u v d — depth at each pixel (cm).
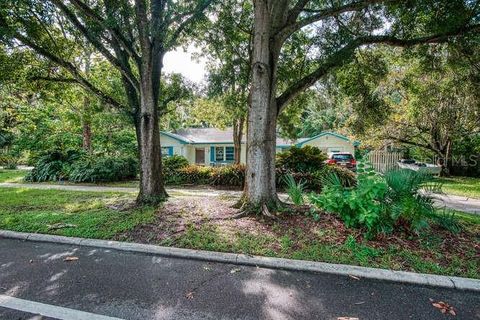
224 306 288
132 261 402
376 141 1889
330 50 792
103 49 714
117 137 1978
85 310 281
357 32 804
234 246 433
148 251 433
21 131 2195
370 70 873
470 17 644
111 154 1812
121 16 669
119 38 684
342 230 479
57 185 1209
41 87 916
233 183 1195
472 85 918
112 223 553
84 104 1586
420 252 405
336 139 2500
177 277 352
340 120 1811
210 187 1180
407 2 636
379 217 458
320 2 781
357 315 273
